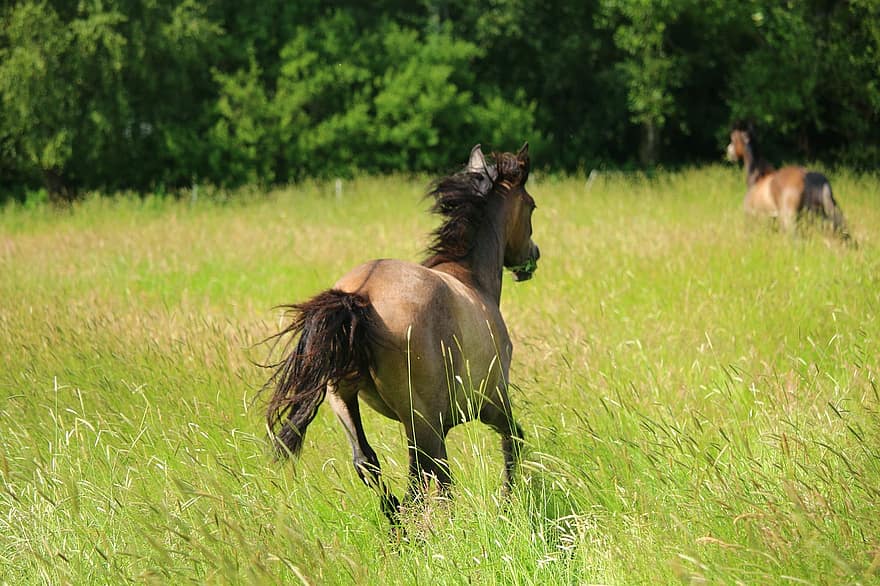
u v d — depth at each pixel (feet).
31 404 72.43
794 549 43.14
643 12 292.20
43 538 50.39
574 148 372.38
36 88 290.15
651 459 53.06
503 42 371.56
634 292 110.32
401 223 199.93
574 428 63.10
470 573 46.83
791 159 332.39
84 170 322.14
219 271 155.74
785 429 58.75
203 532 46.57
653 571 44.93
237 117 330.54
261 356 87.51
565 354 80.94
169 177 328.90
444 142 346.33
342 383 52.34
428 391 52.19
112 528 52.13
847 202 191.11
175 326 96.78
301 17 359.25
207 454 61.16
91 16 291.79
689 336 87.20
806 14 288.71
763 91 295.07
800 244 130.72
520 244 69.05
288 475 55.98
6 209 291.58
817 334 83.10
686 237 143.54
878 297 93.09
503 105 350.23
